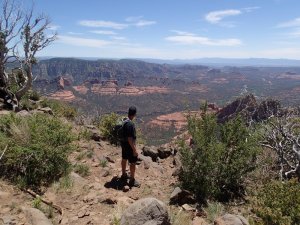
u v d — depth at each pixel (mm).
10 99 11727
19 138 5617
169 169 7070
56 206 4438
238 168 5578
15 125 5961
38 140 5504
